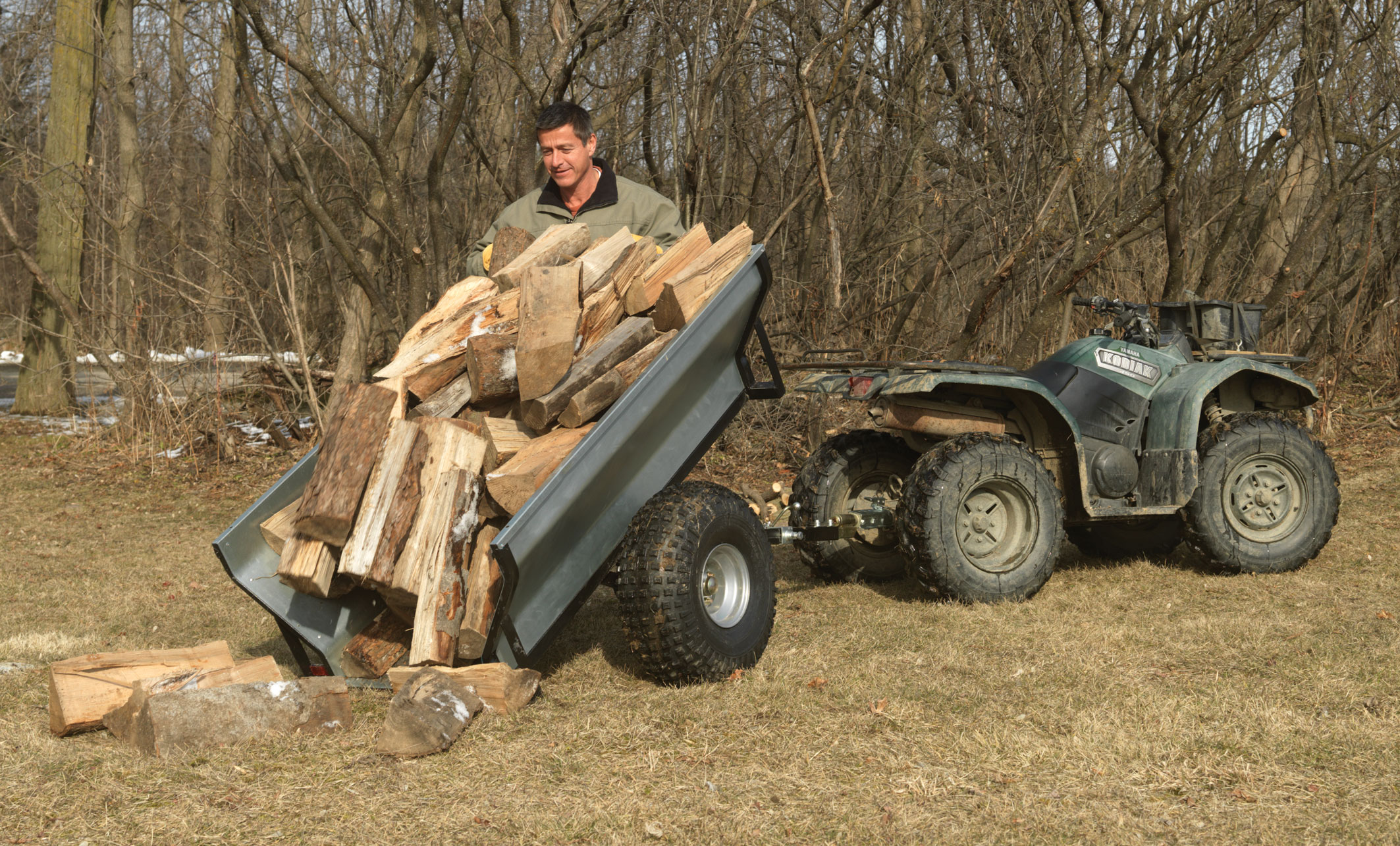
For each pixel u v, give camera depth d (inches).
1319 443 219.8
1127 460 208.5
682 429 162.6
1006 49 374.0
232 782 116.0
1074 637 170.6
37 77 709.3
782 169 427.8
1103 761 119.6
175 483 370.3
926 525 188.5
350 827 105.3
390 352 379.2
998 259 362.3
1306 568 220.7
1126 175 357.7
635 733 130.2
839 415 377.4
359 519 135.0
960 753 123.3
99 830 104.7
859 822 105.3
